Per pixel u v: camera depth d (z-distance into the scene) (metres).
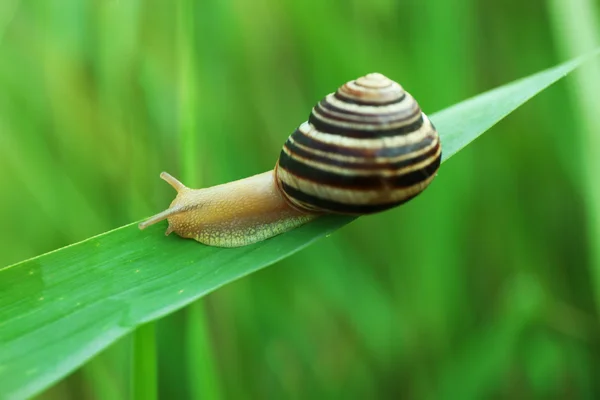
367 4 0.20
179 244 0.16
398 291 0.20
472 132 0.17
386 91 0.16
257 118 0.20
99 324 0.14
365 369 0.19
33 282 0.15
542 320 0.19
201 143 0.19
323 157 0.16
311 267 0.20
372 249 0.20
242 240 0.17
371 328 0.19
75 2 0.19
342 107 0.16
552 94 0.20
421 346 0.19
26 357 0.14
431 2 0.19
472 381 0.18
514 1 0.20
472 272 0.20
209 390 0.17
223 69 0.19
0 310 0.15
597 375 0.19
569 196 0.20
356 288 0.20
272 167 0.20
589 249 0.19
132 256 0.15
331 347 0.20
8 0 0.19
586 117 0.18
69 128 0.19
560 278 0.20
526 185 0.20
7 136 0.20
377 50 0.20
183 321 0.19
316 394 0.19
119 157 0.19
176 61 0.20
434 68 0.19
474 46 0.20
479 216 0.20
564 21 0.18
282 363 0.19
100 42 0.19
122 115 0.19
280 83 0.20
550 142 0.20
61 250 0.15
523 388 0.19
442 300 0.19
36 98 0.20
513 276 0.20
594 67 0.18
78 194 0.19
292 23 0.20
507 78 0.20
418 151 0.16
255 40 0.20
